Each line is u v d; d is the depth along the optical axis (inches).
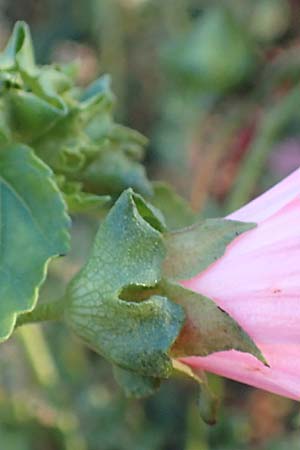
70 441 8.5
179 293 5.1
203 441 8.6
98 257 5.2
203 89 8.7
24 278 5.3
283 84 8.8
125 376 5.2
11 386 8.7
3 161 5.5
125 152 6.1
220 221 5.1
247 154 8.6
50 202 5.4
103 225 5.2
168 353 5.1
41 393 8.5
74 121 5.8
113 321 5.2
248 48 8.6
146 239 5.1
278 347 5.0
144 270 5.1
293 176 5.1
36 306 5.4
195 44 8.6
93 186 6.0
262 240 5.1
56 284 8.1
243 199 8.1
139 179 6.1
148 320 5.1
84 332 5.2
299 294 5.0
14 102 5.6
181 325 5.1
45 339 8.7
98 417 8.9
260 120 8.6
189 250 5.1
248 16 9.0
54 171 5.8
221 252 5.1
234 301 5.0
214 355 5.1
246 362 5.1
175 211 6.3
